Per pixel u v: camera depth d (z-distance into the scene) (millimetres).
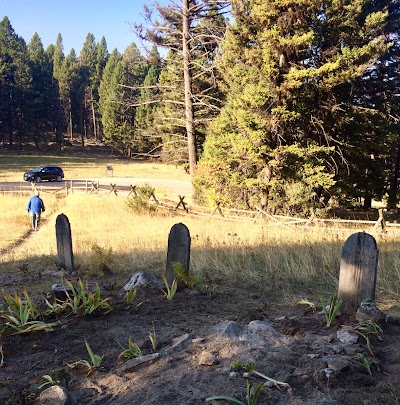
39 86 86875
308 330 3965
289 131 19734
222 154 20250
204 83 27188
